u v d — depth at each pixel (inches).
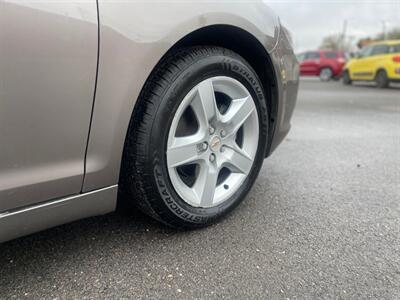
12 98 46.6
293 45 89.6
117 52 53.9
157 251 66.7
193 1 62.7
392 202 90.4
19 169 49.7
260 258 65.2
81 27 50.0
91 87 52.7
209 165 71.8
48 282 57.9
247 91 74.7
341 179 106.7
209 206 73.1
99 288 56.8
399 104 294.0
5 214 49.6
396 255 67.1
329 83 591.2
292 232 74.4
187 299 54.8
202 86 66.6
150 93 61.2
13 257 64.1
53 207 54.2
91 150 56.1
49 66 48.4
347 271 62.0
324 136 167.0
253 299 55.0
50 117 50.3
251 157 79.7
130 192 66.6
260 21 75.2
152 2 57.5
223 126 72.5
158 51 57.9
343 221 79.8
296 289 57.3
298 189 98.0
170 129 63.4
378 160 127.1
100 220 77.1
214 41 73.7
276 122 86.4
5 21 44.2
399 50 439.2
